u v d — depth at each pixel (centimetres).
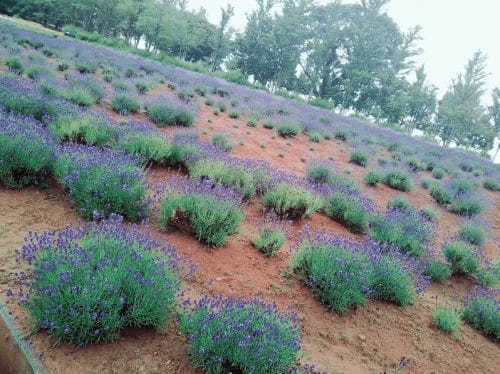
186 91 1773
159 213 507
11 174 490
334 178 1013
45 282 274
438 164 1708
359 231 748
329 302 425
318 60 6569
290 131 1587
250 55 7325
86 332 262
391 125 4253
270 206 713
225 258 470
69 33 5191
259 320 305
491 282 657
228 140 1098
